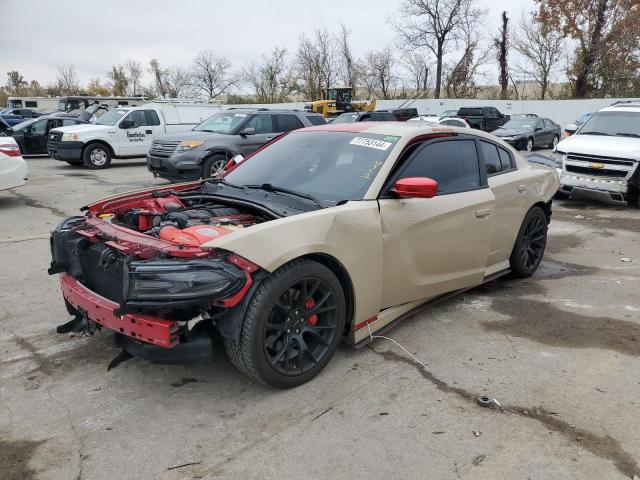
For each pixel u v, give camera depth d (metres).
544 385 3.42
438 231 4.11
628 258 6.50
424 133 4.27
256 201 3.79
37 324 4.36
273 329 3.19
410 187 3.59
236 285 2.89
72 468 2.66
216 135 11.71
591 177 9.56
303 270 3.21
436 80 51.25
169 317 2.96
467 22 48.81
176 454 2.76
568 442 2.84
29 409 3.16
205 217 3.69
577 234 7.81
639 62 36.94
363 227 3.55
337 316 3.49
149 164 12.05
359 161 4.01
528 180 5.28
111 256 3.14
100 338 4.09
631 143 9.48
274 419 3.04
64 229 3.66
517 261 5.33
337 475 2.60
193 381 3.46
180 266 2.81
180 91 62.75
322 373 3.55
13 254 6.48
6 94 79.56
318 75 54.12
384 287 3.80
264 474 2.61
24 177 9.67
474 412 3.12
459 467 2.65
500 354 3.85
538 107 36.44
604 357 3.81
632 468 2.64
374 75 53.53
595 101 34.41
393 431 2.93
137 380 3.48
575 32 39.09
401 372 3.57
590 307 4.79
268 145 4.85
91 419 3.06
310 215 3.34
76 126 16.47
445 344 4.01
